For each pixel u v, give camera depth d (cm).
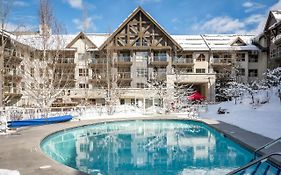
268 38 4500
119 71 4538
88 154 1481
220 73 4422
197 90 4634
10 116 2183
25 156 1122
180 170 1188
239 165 1242
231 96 3769
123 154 1483
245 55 4612
